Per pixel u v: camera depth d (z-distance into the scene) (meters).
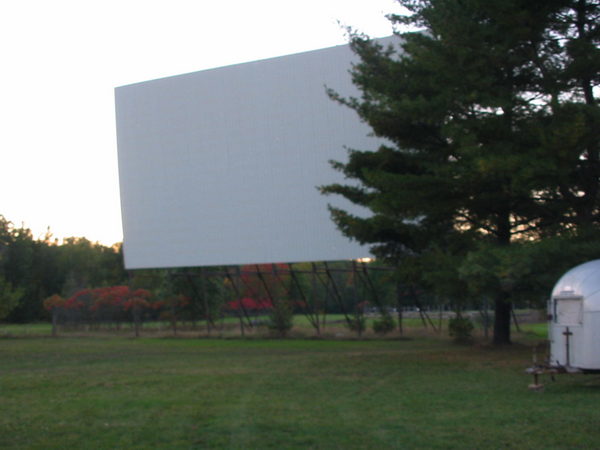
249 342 34.00
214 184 40.94
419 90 20.66
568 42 19.12
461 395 12.91
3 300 44.59
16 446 9.16
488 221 21.48
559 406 11.21
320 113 37.66
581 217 20.00
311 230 37.72
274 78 39.06
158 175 42.97
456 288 19.41
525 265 16.64
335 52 37.31
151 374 18.67
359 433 9.49
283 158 38.72
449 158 21.27
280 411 11.58
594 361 13.06
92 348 31.73
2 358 26.12
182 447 8.88
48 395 14.61
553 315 13.91
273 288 46.53
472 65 19.22
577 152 17.59
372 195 22.55
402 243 23.41
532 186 17.50
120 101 44.12
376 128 21.64
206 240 41.06
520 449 8.28
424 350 25.11
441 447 8.50
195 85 41.66
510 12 18.69
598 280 13.37
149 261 43.03
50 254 88.25
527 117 19.14
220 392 14.34
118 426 10.45
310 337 35.88
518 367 17.50
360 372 17.69
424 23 21.86
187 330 42.50
